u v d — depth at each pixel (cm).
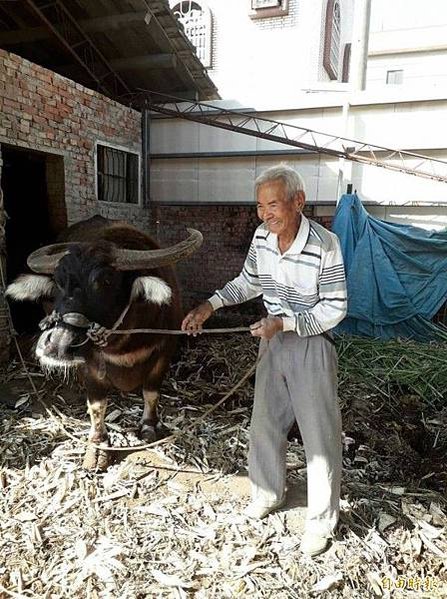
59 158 584
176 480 310
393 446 383
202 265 795
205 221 783
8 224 638
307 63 1204
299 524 268
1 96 482
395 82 1534
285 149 718
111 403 408
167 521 270
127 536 256
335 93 684
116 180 712
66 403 410
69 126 588
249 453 272
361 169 693
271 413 259
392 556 252
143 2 597
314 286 224
